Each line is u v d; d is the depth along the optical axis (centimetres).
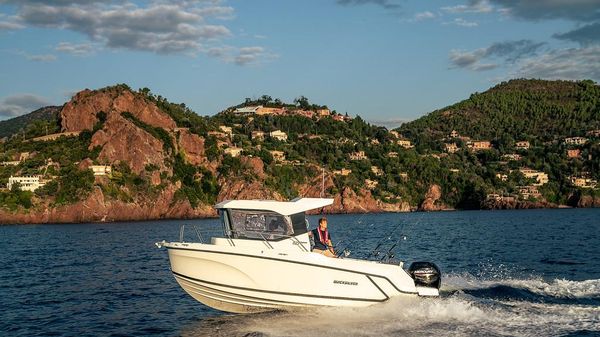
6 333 1545
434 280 1519
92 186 13588
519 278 2030
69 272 2770
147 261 3183
